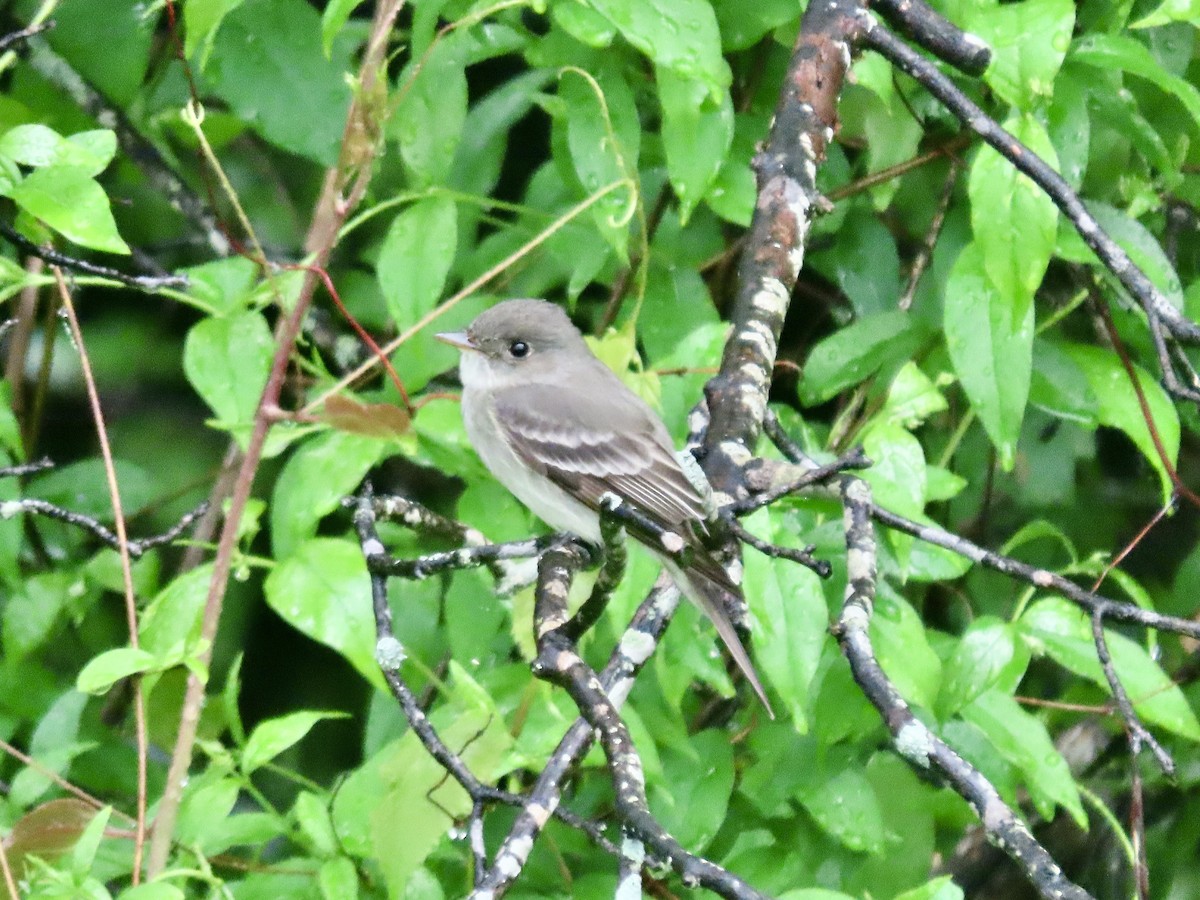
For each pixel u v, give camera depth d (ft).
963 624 34.96
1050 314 32.65
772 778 28.81
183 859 24.21
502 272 33.09
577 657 20.13
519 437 29.45
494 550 22.74
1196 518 38.04
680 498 28.50
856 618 21.20
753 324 26.35
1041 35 25.36
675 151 26.84
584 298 36.37
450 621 28.25
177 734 27.07
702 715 31.37
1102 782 35.99
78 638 34.78
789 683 24.56
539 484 29.63
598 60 28.55
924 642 26.91
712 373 28.40
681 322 31.40
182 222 39.27
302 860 25.31
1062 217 28.68
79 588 31.50
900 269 34.30
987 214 25.08
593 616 20.52
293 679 39.45
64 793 27.20
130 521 37.96
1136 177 31.09
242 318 26.96
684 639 26.94
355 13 37.01
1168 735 35.45
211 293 27.27
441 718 25.34
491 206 32.81
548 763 19.79
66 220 23.12
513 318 30.60
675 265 31.73
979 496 35.22
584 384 30.30
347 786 24.68
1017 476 35.70
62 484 33.35
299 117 32.17
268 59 32.19
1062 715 35.19
